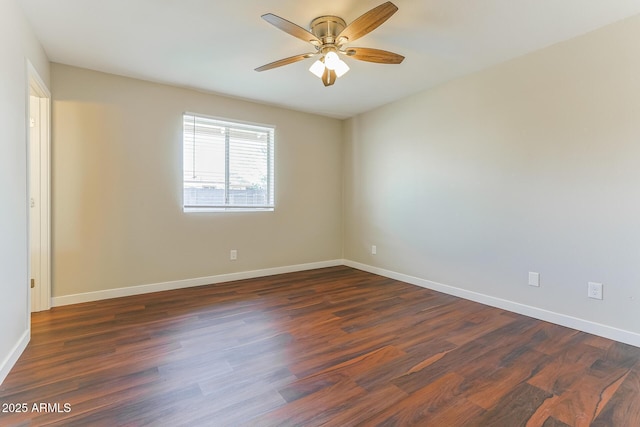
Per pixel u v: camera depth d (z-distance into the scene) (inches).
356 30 80.0
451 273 135.5
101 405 61.5
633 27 86.4
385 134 166.1
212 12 85.4
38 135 111.1
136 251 132.7
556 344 88.5
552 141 102.9
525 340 91.1
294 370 74.9
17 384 68.2
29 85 89.3
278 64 95.3
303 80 132.5
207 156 150.5
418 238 149.7
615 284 90.8
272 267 170.7
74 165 119.7
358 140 183.8
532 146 108.0
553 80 102.3
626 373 73.7
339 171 194.7
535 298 108.4
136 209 132.3
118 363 77.2
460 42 101.5
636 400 63.8
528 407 61.8
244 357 80.9
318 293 136.6
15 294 77.2
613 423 57.2
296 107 169.9
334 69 89.8
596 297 94.4
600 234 93.4
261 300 126.6
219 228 153.3
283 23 75.8
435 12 85.0
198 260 147.9
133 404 61.9
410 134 152.3
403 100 155.3
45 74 107.8
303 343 89.0
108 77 125.5
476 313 113.0
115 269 128.5
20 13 81.6
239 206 159.9
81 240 121.4
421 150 147.1
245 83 135.6
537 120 106.5
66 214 118.5
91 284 123.8
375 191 173.2
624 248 89.0
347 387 68.2
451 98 133.4
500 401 63.6
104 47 104.6
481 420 58.1
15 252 77.4
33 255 111.0
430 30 94.3
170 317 107.7
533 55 107.1
